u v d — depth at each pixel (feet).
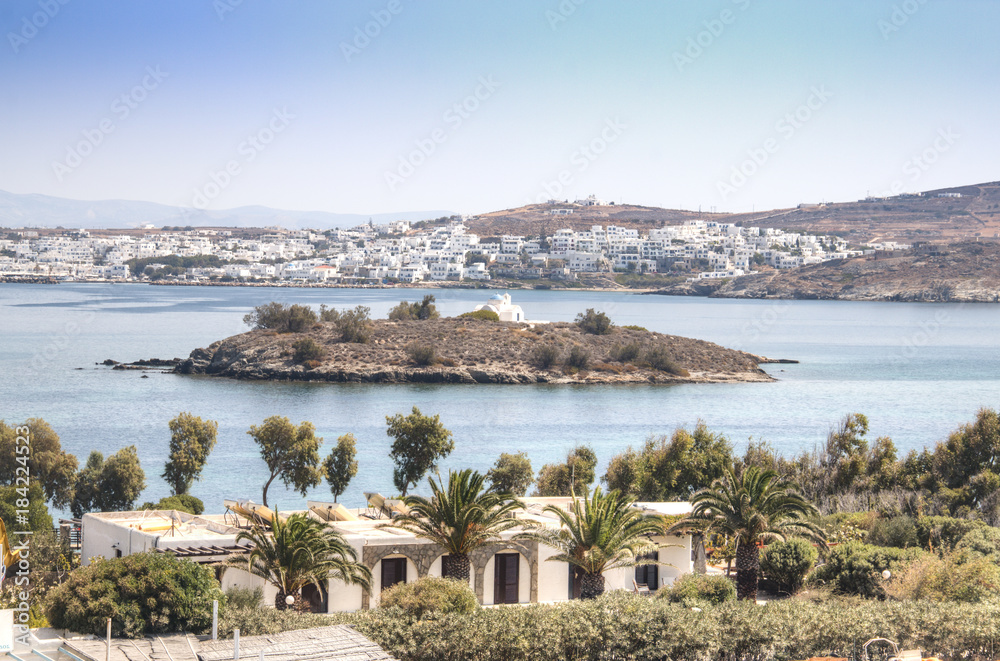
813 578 158.61
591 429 398.83
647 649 106.93
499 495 143.23
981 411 248.93
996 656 112.88
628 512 141.59
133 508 220.43
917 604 120.67
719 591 141.59
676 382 597.93
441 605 114.62
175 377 566.77
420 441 235.81
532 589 151.53
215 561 136.56
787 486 151.23
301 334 643.86
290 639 96.78
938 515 206.18
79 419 392.68
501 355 620.08
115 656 91.86
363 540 142.41
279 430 233.14
